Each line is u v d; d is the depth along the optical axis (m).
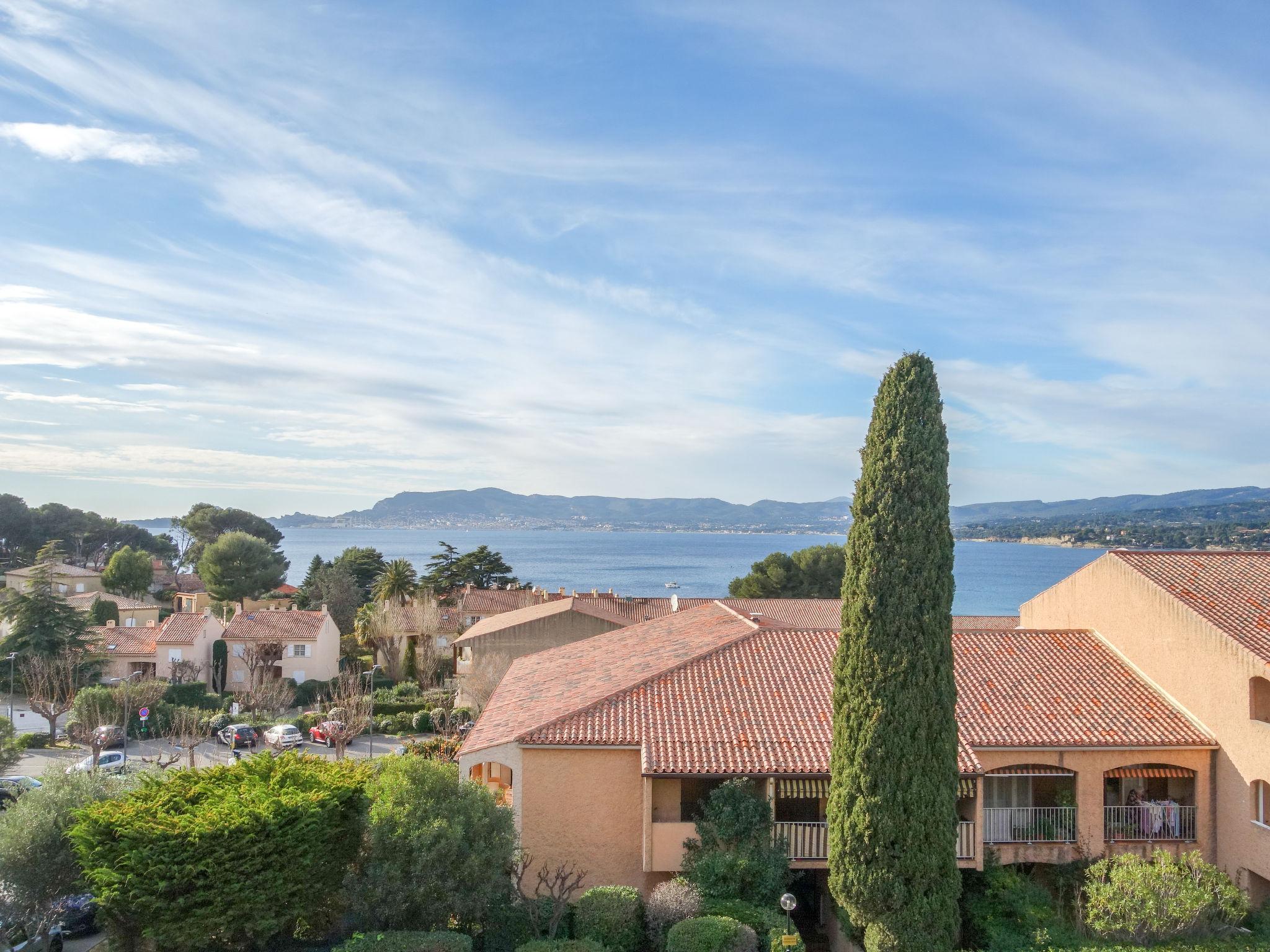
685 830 25.11
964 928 24.30
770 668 30.08
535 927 22.44
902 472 22.31
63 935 25.14
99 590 111.06
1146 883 22.17
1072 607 34.34
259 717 62.31
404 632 81.81
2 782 39.25
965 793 24.81
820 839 24.80
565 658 39.12
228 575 113.81
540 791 25.86
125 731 54.31
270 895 20.34
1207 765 26.25
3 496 137.25
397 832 21.70
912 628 21.92
